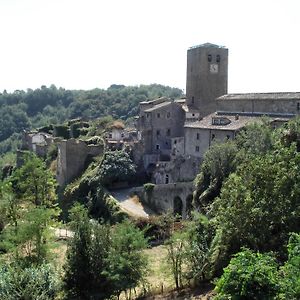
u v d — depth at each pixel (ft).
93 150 279.90
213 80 294.46
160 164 242.17
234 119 215.31
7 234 143.54
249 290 58.29
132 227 119.75
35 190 213.46
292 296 54.65
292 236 67.62
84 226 114.01
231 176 104.94
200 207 168.86
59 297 107.86
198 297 97.19
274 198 84.48
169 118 271.49
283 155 92.89
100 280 109.19
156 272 126.41
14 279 86.33
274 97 213.46
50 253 134.31
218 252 104.17
